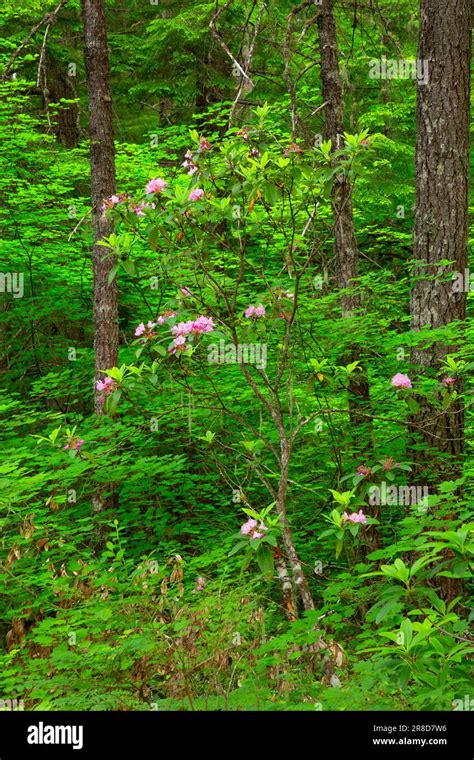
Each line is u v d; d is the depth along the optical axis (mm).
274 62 11688
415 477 6477
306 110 11555
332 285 9070
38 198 10211
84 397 9266
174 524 7609
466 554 3016
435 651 2936
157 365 5020
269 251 9117
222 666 4277
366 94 12992
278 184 5078
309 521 7316
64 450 6422
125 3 14445
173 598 4840
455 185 6473
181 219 4926
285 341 5312
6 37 12953
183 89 12836
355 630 5258
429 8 6441
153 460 7312
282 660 4223
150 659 4375
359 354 7598
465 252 6562
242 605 4770
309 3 7684
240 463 7629
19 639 4988
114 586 5031
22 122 10852
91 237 10383
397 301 7887
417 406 5293
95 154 8234
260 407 7488
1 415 10062
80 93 14039
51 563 5652
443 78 6422
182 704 4082
